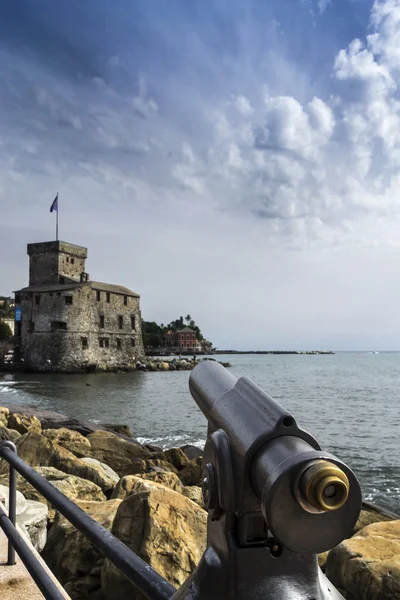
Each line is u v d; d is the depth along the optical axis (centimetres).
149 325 16400
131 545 439
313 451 96
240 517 117
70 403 3612
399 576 396
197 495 798
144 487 632
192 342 16262
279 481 93
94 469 866
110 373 6906
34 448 916
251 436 112
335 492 89
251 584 116
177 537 442
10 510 339
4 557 359
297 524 94
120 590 412
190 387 179
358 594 406
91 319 6912
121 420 2769
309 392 4528
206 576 121
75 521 179
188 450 1612
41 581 214
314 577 120
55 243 7300
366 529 487
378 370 9519
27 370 6675
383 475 1435
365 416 2856
